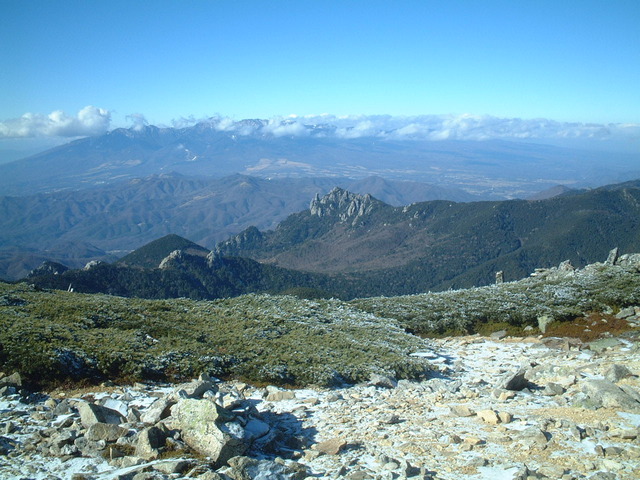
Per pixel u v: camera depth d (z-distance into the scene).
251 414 16.38
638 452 13.66
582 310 38.44
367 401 21.06
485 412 17.73
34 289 36.38
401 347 31.64
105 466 12.86
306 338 30.66
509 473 13.00
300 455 14.67
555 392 20.75
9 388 17.69
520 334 37.31
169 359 22.61
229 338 28.22
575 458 13.62
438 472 13.29
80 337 23.17
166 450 13.51
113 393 18.95
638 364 22.97
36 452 13.57
